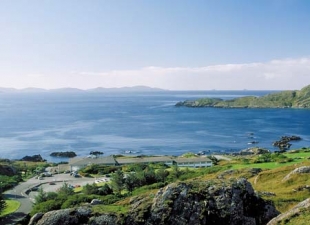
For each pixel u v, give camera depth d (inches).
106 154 7362.2
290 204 1984.5
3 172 4648.1
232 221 1539.1
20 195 3474.4
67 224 1566.2
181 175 3656.5
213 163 5447.8
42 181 4301.2
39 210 2287.2
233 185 1654.8
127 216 1581.0
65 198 2564.0
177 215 1558.8
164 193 1636.3
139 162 5492.1
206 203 1576.0
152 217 1567.4
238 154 6899.6
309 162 2869.1
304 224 1306.6
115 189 3211.1
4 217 2615.7
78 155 7352.4
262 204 1652.3
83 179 4419.3
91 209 1631.4
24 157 6870.1
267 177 2770.7
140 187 3184.1
